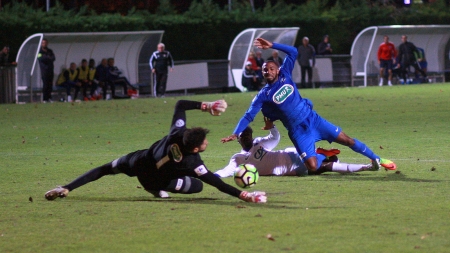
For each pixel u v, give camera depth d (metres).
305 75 98.50
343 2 116.81
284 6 110.31
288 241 17.80
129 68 89.69
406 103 66.44
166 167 22.38
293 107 26.98
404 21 113.56
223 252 16.98
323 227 19.16
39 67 82.62
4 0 107.69
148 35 88.12
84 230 19.58
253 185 24.62
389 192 24.16
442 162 30.84
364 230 18.72
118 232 19.23
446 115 53.19
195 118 56.47
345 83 104.50
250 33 95.19
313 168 26.94
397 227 18.97
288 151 28.53
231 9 113.06
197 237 18.47
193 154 22.22
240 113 60.91
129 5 117.50
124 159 23.44
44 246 18.00
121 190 25.98
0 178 29.30
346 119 52.50
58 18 88.44
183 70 92.50
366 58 102.62
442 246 17.03
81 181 23.70
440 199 22.72
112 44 86.75
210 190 25.72
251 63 94.62
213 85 96.75
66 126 52.12
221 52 101.31
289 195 24.06
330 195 23.86
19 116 61.56
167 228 19.53
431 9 117.62
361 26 109.94
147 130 48.31
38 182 28.19
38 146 40.69
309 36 106.38
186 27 97.81
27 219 21.16
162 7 102.88
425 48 109.50
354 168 28.12
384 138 40.25
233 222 20.03
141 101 78.81
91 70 82.19
